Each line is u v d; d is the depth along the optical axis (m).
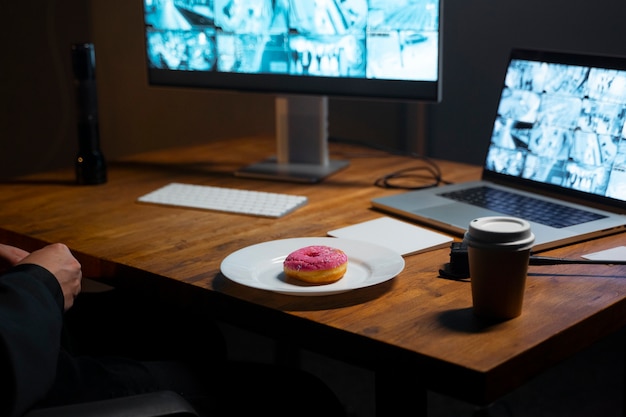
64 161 2.50
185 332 1.39
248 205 1.51
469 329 0.95
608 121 1.35
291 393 1.17
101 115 2.51
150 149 2.64
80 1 2.42
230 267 1.12
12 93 2.34
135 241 1.33
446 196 1.50
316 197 1.60
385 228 1.35
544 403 2.12
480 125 2.28
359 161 1.93
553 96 1.46
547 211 1.38
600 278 1.12
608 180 1.35
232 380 1.21
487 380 0.84
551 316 0.99
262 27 1.70
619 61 1.34
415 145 2.41
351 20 1.60
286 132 1.84
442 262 1.20
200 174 1.82
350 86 1.64
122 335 1.38
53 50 2.40
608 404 2.09
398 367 0.91
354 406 2.13
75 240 1.35
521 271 0.96
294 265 1.09
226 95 2.60
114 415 0.85
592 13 1.96
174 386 1.17
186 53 1.81
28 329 0.92
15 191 1.71
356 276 1.12
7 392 0.87
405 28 1.55
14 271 1.04
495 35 2.18
